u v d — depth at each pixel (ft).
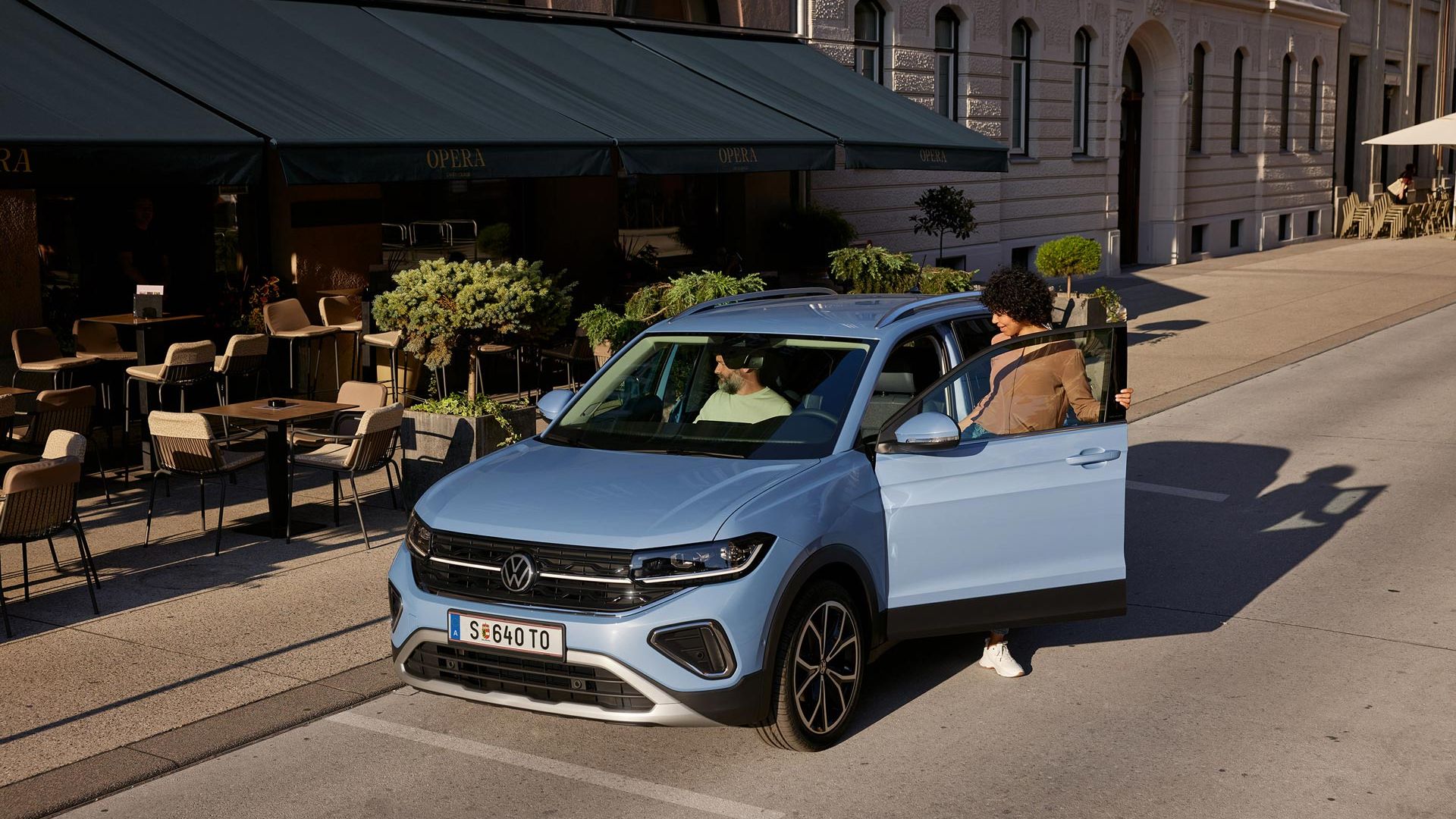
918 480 17.75
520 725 18.02
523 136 33.88
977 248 72.43
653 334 20.71
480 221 47.60
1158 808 15.28
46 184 36.76
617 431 19.16
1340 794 15.57
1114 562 19.20
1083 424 19.02
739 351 19.42
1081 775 16.19
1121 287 79.82
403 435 29.50
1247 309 68.33
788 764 16.61
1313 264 94.22
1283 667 19.92
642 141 36.73
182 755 16.96
